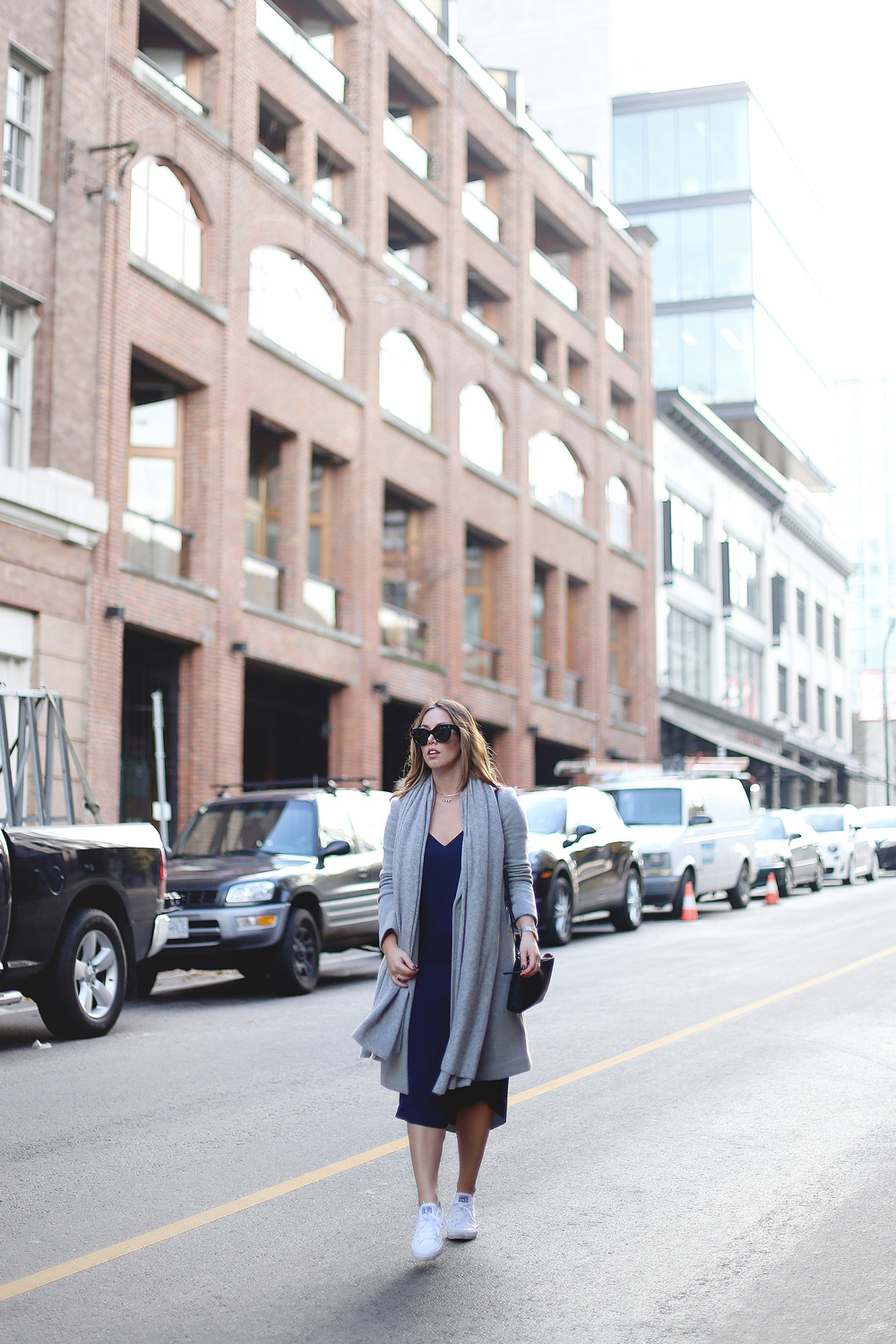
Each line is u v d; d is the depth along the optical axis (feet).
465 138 107.55
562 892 56.18
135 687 73.61
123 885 36.40
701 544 155.53
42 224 65.16
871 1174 20.38
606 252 131.85
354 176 92.02
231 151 78.59
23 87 65.67
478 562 110.73
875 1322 14.53
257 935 42.52
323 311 88.43
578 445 123.44
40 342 65.05
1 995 38.58
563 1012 36.47
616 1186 19.81
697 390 183.93
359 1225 18.16
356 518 89.97
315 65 88.89
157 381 75.72
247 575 80.74
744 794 82.33
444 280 102.22
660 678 139.54
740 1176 20.35
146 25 76.84
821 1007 36.52
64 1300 15.40
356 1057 31.01
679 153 186.39
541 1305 15.11
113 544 68.18
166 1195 19.67
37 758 36.94
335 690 89.15
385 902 16.78
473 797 16.92
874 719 295.07
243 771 87.97
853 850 107.86
